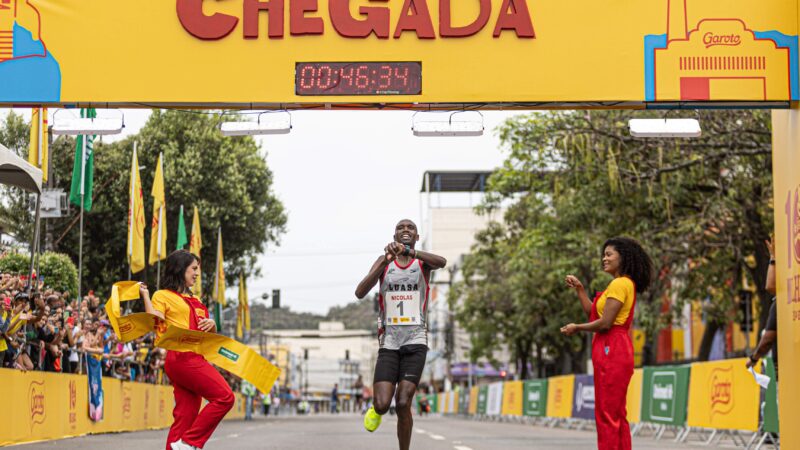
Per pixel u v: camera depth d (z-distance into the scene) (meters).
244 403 52.59
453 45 11.57
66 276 24.19
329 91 11.52
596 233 28.36
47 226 29.44
